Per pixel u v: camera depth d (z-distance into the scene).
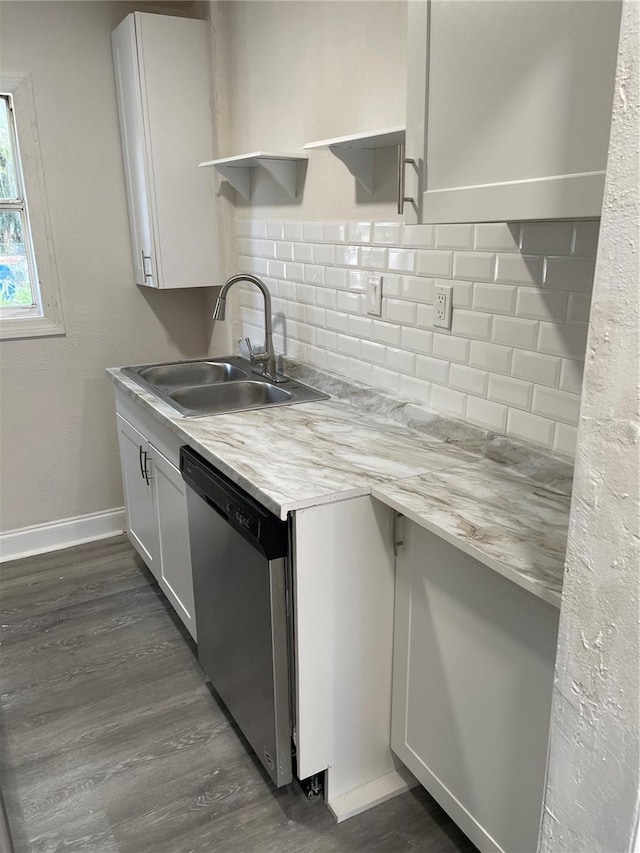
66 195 2.88
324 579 1.54
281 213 2.53
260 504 1.55
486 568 1.30
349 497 1.51
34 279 2.95
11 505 3.05
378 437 1.90
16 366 2.94
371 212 2.03
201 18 2.79
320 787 1.78
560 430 1.52
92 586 2.81
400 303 1.97
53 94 2.76
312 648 1.58
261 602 1.58
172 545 2.30
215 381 2.88
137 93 2.64
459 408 1.82
